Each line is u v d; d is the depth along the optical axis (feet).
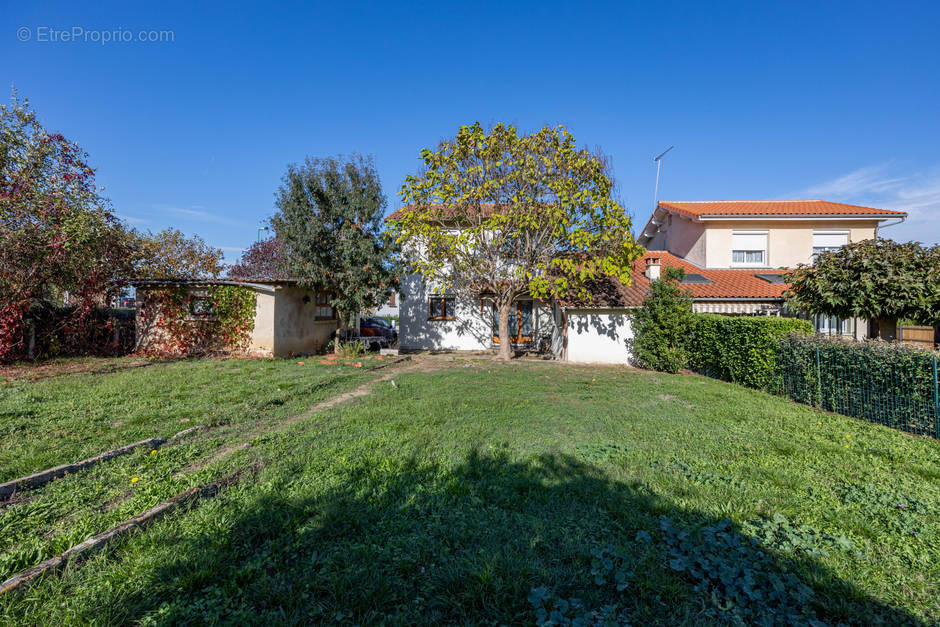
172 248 87.15
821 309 36.06
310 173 50.47
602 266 44.16
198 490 12.74
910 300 30.55
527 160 43.14
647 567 9.18
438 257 47.09
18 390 26.55
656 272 53.88
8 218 36.27
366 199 50.52
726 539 10.08
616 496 12.73
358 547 9.82
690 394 29.58
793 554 9.86
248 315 49.06
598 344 51.47
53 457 15.29
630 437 19.22
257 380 32.22
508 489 13.20
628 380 36.47
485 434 19.42
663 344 43.47
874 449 17.63
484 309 66.54
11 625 7.44
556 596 8.21
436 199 44.98
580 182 43.96
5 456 15.19
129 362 41.70
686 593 8.30
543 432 19.85
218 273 95.35
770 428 20.94
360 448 17.03
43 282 39.93
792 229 64.18
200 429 19.57
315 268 49.24
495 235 46.68
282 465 15.01
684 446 17.95
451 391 29.84
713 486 13.69
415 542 10.12
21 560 9.28
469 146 44.32
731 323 35.76
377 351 62.54
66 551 9.32
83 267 41.93
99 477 14.03
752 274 60.64
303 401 25.86
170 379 31.89
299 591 8.43
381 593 8.30
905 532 10.85
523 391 30.14
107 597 8.09
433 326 66.54
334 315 64.13
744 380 33.94
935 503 12.48
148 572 8.86
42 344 42.78
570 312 52.01
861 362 23.24
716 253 64.39
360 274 49.32
